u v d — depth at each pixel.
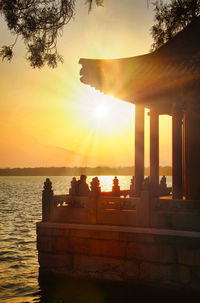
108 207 13.10
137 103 14.66
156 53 14.77
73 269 13.11
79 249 13.11
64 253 13.30
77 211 13.49
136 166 14.65
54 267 13.40
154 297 11.94
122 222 12.78
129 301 12.05
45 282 13.45
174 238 11.85
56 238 13.45
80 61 14.44
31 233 30.53
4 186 149.00
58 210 13.80
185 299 11.57
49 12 12.94
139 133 14.65
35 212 48.59
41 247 13.60
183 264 11.70
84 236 13.05
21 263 19.58
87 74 14.32
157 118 14.45
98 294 12.62
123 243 12.52
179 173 15.01
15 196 84.12
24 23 12.75
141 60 14.71
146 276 12.13
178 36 14.98
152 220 12.38
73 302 12.20
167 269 11.89
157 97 14.22
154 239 12.08
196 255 11.56
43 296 13.03
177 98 13.91
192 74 12.37
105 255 12.73
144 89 13.66
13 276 16.64
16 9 12.62
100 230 12.83
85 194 15.03
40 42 13.12
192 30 14.93
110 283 12.57
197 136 13.28
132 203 12.72
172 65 13.54
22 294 13.66
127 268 12.40
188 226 11.91
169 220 12.16
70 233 13.26
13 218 41.56
